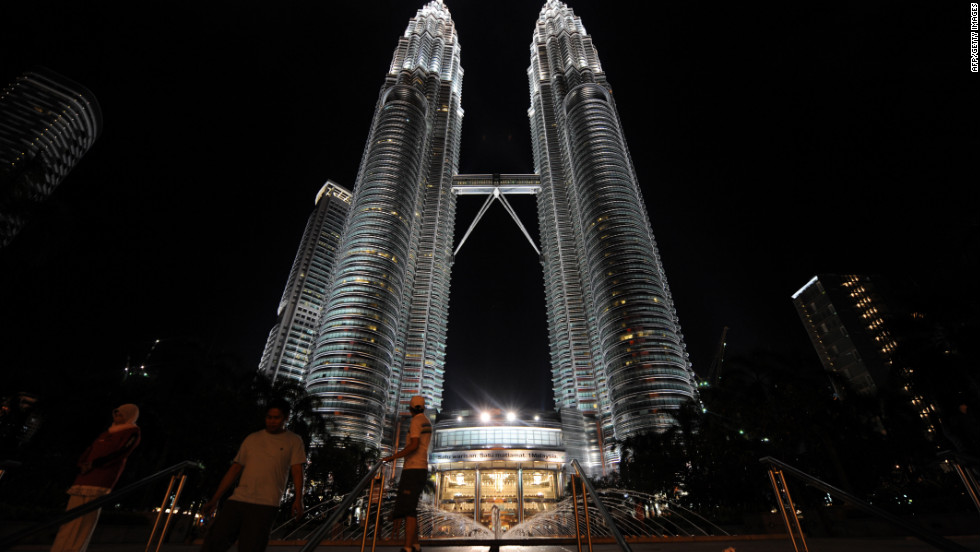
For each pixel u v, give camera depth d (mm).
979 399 35469
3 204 31000
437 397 179875
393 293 163750
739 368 44219
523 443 151625
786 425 37969
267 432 7000
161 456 40125
